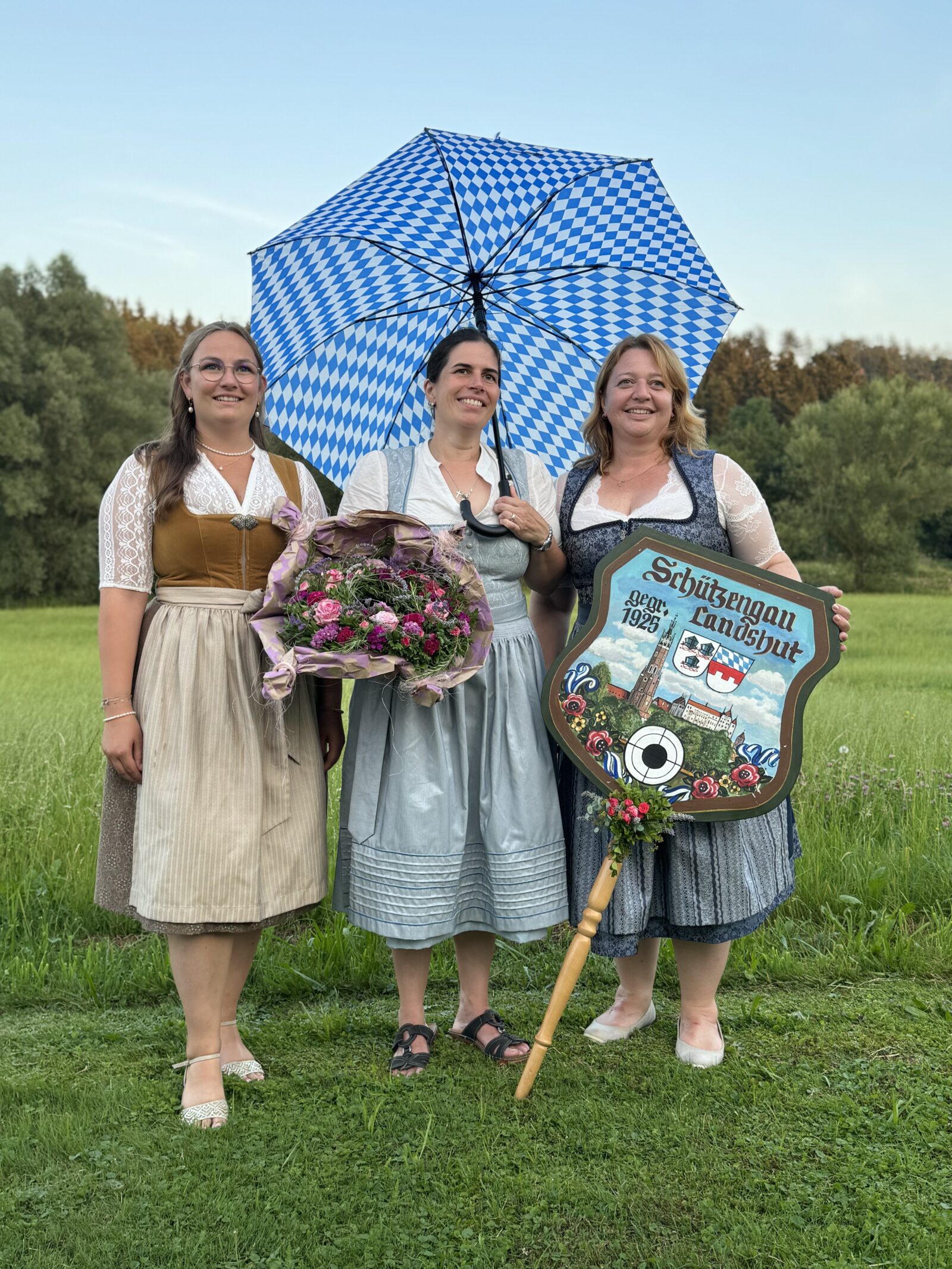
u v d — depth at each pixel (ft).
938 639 67.62
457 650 9.18
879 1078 9.62
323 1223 7.51
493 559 10.00
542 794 9.77
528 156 11.55
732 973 12.19
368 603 9.05
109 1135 8.68
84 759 21.30
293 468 10.01
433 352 10.47
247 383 9.45
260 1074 9.78
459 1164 8.14
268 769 9.28
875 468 167.32
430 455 10.25
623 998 10.71
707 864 9.57
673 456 10.55
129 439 142.41
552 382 12.52
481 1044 10.32
